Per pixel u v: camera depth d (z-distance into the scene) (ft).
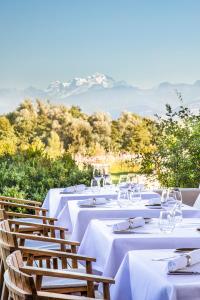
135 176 25.14
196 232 15.57
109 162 42.70
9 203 25.81
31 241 21.01
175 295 10.51
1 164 37.35
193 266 11.36
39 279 13.51
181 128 34.96
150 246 14.99
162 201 17.25
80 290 14.58
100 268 16.12
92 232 17.34
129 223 16.01
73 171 37.52
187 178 34.42
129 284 12.84
